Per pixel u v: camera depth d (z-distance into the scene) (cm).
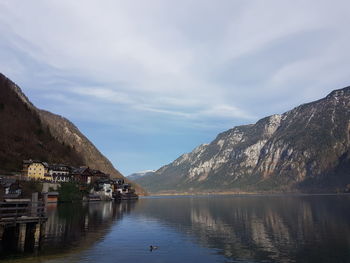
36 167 16012
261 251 4388
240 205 15475
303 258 4006
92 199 17800
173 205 16100
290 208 12419
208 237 5509
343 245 4753
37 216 4469
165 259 3891
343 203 15225
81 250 4188
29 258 3666
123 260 3784
